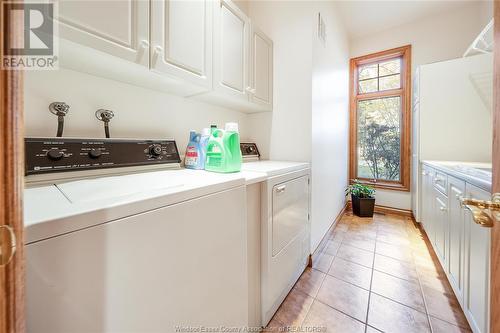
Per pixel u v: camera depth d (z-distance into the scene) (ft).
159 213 1.90
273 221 4.07
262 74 5.98
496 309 1.95
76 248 1.40
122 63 2.94
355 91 11.37
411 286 5.05
